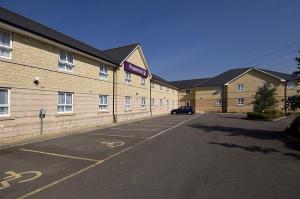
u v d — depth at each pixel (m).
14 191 5.86
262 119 28.16
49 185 6.27
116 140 13.38
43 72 15.07
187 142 12.79
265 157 9.36
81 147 11.31
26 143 12.02
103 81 22.14
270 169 7.75
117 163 8.48
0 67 12.34
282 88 41.41
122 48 29.45
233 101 46.72
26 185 6.26
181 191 5.89
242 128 19.45
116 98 24.23
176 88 52.44
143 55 30.97
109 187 6.14
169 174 7.22
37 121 14.51
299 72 14.15
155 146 11.66
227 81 47.81
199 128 19.45
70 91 17.56
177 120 27.80
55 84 16.06
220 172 7.43
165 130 18.05
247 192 5.84
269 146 11.62
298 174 7.25
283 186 6.25
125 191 5.88
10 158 9.07
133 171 7.52
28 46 14.05
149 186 6.21
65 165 8.18
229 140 13.41
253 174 7.24
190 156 9.54
